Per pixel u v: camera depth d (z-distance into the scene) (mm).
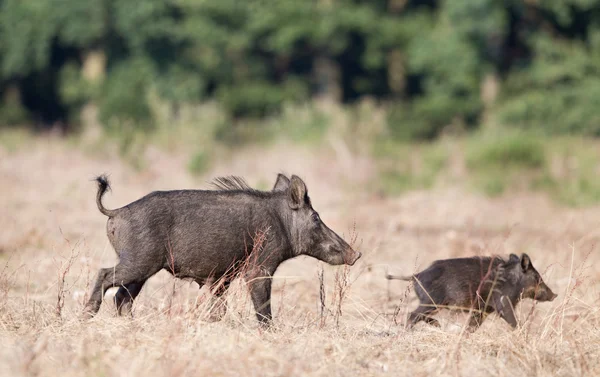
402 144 115375
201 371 25328
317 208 78000
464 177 94375
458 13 149125
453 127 150375
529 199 86375
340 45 173625
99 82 178250
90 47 184875
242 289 33812
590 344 31984
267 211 34656
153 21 171875
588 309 35375
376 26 171750
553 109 140875
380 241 54875
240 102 174000
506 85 152500
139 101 153250
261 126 133750
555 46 144250
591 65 142250
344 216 71875
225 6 169625
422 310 35938
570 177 92562
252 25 170000
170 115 125375
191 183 94375
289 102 176125
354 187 90875
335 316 34562
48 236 55656
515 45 156500
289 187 35281
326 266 47906
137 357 26234
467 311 36688
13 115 182625
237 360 26469
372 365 28203
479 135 122625
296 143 115312
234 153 116000
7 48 181875
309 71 194875
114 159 104562
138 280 32469
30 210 68562
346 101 193000
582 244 58344
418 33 171875
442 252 54875
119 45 185375
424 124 151625
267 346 28375
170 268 33281
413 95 188625
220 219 33469
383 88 191125
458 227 67812
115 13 174125
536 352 29203
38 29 179875
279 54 183250
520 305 39250
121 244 32594
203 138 114625
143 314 33562
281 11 168500
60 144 114812
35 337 29312
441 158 100188
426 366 28359
